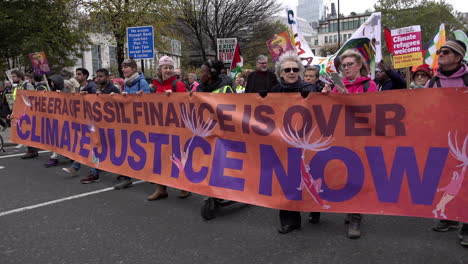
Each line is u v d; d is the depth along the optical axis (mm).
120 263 2873
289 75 3484
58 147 6125
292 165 3391
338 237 3281
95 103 5176
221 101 3779
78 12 16469
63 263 2881
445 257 2836
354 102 3135
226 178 3758
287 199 3389
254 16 26828
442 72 3410
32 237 3379
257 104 3553
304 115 3320
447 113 2850
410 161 2990
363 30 5953
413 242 3129
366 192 3143
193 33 27297
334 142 3225
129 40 8578
